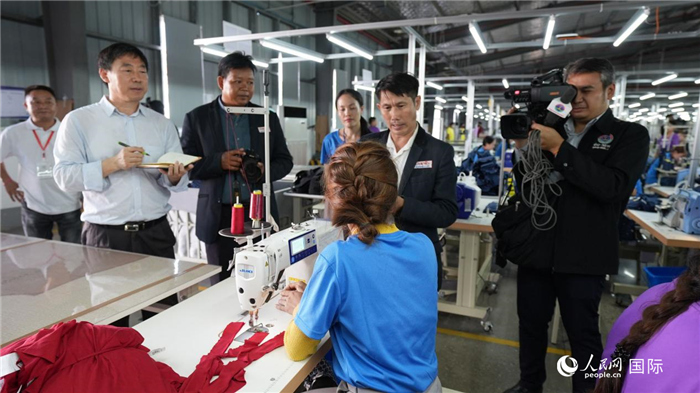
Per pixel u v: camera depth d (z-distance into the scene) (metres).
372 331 1.01
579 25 9.57
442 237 2.05
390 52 5.75
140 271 1.63
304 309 1.03
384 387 1.01
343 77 9.55
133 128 2.02
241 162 2.02
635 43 11.13
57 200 3.21
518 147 1.77
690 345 0.67
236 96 2.20
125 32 6.09
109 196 1.94
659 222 2.96
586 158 1.59
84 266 1.69
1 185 4.88
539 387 1.96
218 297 1.47
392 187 1.06
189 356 1.10
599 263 1.67
